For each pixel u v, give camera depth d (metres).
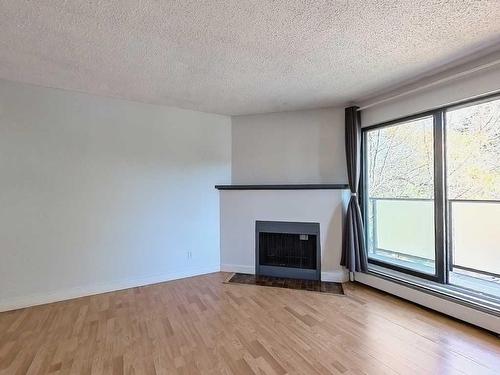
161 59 2.35
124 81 2.84
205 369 1.81
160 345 2.10
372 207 3.67
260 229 3.91
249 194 3.98
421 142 3.06
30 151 2.90
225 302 2.93
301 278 3.70
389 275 3.18
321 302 2.92
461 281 2.85
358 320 2.50
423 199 3.08
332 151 3.78
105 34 1.97
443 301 2.58
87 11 1.71
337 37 2.02
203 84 2.92
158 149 3.64
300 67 2.52
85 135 3.18
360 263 3.38
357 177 3.47
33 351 2.03
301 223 3.72
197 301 2.97
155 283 3.58
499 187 2.56
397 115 3.10
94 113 3.23
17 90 2.84
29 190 2.89
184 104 3.63
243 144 4.19
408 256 3.30
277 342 2.14
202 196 3.98
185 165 3.84
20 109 2.86
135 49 2.18
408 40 2.07
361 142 3.62
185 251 3.84
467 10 1.71
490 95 2.36
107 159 3.31
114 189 3.35
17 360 1.92
